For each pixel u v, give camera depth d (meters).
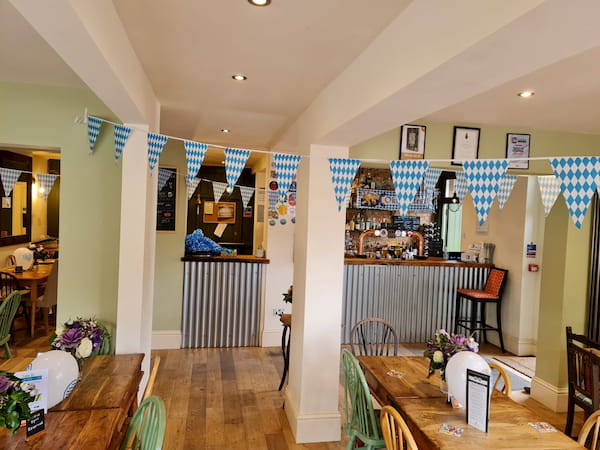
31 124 3.20
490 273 6.22
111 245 3.30
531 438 2.10
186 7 1.87
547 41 1.34
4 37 2.32
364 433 2.65
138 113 2.68
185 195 5.47
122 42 2.06
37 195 7.98
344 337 5.96
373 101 2.14
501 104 3.17
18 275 5.61
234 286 5.59
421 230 8.39
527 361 5.59
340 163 2.69
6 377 1.72
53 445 1.84
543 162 4.00
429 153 3.83
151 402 1.98
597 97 2.90
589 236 4.18
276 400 4.04
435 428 2.17
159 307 5.44
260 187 6.49
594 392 3.12
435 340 2.73
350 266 5.95
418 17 1.72
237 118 4.03
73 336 2.73
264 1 1.79
